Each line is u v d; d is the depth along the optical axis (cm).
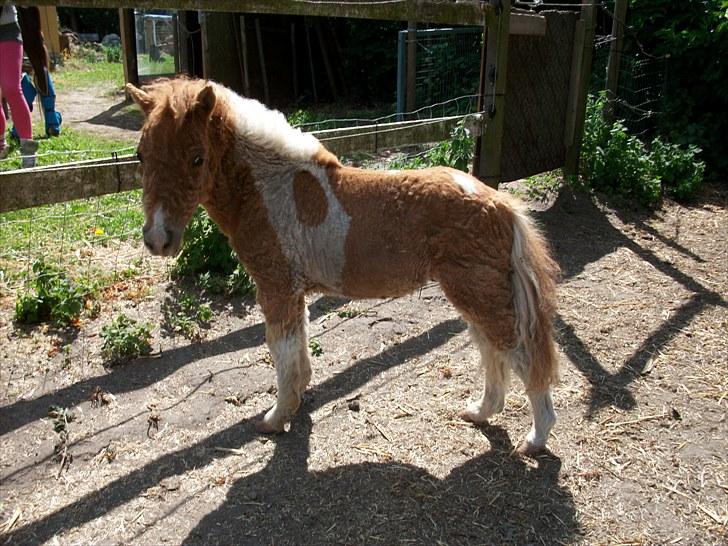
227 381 405
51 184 382
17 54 621
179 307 483
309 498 315
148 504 310
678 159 786
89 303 477
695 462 343
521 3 688
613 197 756
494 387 355
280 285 338
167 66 1650
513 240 315
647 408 388
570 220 693
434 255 317
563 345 455
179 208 302
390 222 318
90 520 300
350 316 491
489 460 342
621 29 827
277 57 1395
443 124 548
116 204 637
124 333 421
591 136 803
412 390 404
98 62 1883
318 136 473
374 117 1176
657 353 447
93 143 860
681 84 922
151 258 550
